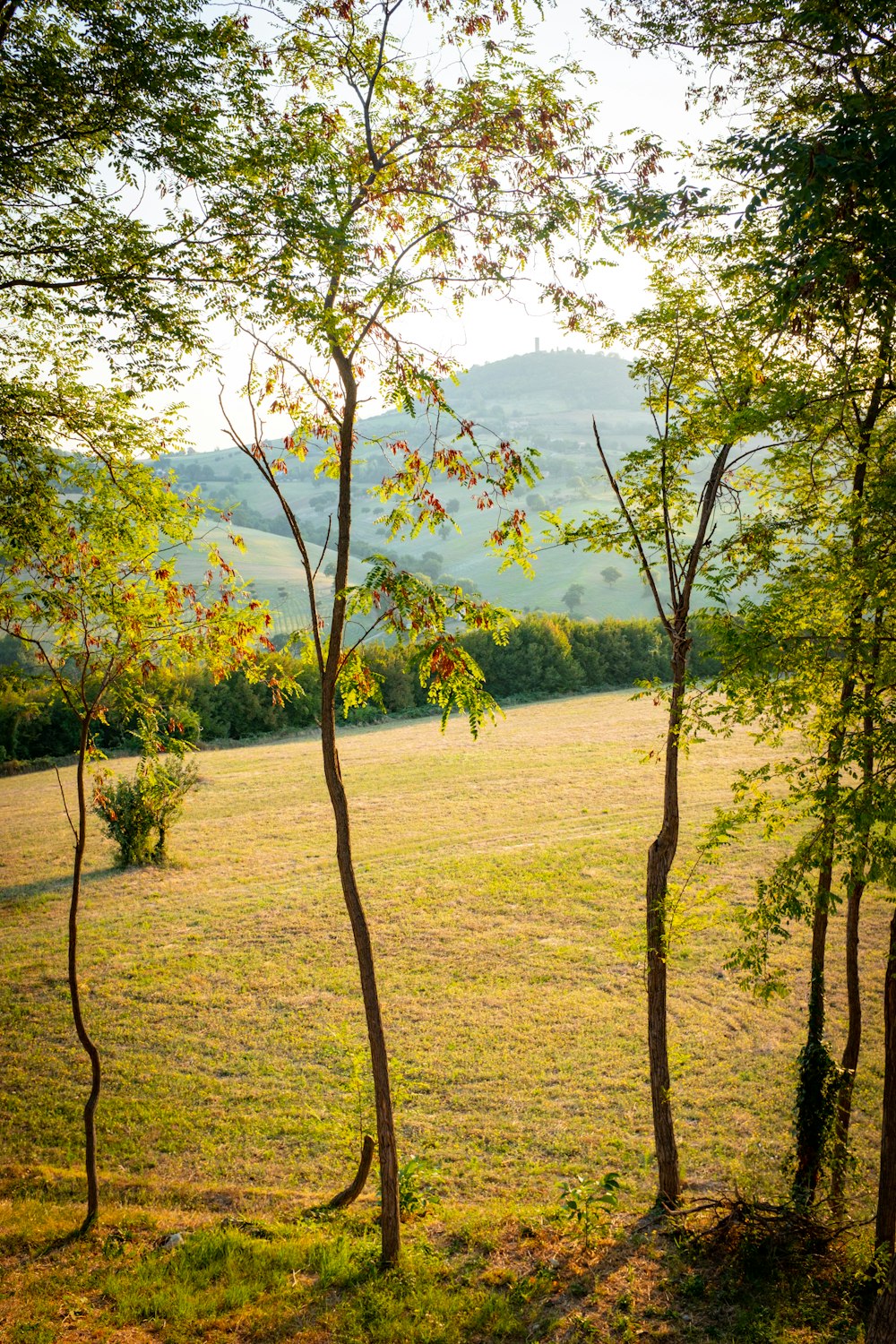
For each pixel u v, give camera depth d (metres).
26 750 34.56
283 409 8.48
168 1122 11.40
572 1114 11.50
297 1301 7.38
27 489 9.01
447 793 28.02
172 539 10.21
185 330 7.60
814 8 6.48
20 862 22.42
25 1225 8.64
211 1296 7.33
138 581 9.82
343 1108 11.68
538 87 7.45
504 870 20.56
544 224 7.60
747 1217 8.54
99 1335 6.68
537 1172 10.34
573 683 48.12
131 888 20.14
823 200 5.93
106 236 7.52
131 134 7.10
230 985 15.26
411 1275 7.88
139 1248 8.38
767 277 7.07
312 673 40.94
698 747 34.06
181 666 10.59
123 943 17.08
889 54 6.72
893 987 7.96
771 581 9.84
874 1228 8.48
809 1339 7.07
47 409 9.29
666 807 10.20
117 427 9.69
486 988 14.94
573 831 23.50
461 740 36.50
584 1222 8.96
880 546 8.27
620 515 10.29
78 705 9.51
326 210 7.09
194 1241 8.41
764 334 9.08
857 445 9.60
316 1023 13.88
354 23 7.35
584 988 14.86
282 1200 9.80
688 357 10.03
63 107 6.89
